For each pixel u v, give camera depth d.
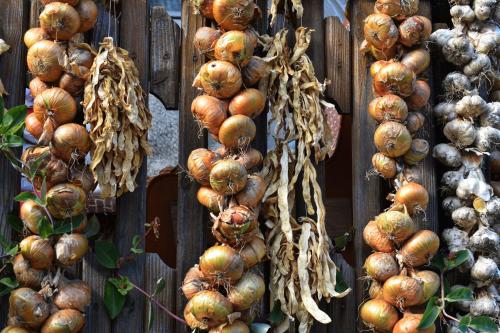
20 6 1.99
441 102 2.04
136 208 1.96
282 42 2.00
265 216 1.96
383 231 1.93
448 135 2.01
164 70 2.00
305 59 2.00
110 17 2.00
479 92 2.04
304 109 1.98
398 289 1.91
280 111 1.98
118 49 1.96
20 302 1.83
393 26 1.99
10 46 1.98
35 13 2.00
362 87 2.04
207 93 1.94
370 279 1.98
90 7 1.94
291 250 1.93
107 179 1.92
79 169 1.92
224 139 1.92
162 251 2.20
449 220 2.04
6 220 1.93
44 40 1.92
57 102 1.90
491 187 1.99
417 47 2.02
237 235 1.88
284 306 1.93
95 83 1.91
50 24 1.91
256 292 1.88
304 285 1.92
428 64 2.02
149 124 1.96
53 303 1.86
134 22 2.00
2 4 1.99
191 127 1.99
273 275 1.94
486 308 1.96
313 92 1.99
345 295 1.97
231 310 1.87
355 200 2.02
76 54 1.93
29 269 1.87
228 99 1.94
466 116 2.01
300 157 1.98
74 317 1.85
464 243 1.98
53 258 1.88
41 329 1.85
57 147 1.90
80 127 1.91
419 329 1.90
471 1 2.07
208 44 1.95
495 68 2.07
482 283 1.98
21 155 1.96
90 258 1.94
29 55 1.91
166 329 1.94
